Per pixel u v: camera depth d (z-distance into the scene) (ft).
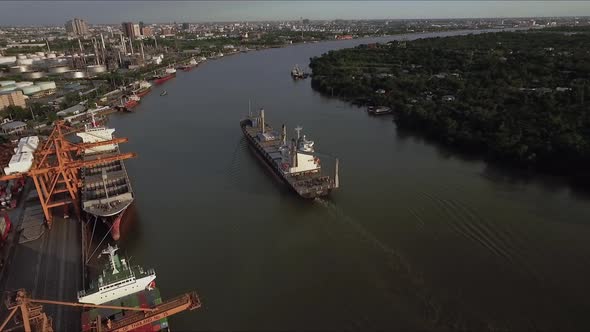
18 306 149.18
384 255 236.02
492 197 307.17
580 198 304.71
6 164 357.00
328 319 192.54
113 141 344.28
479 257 231.50
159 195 324.80
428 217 277.64
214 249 249.75
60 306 198.29
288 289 213.05
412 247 243.19
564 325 183.11
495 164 381.40
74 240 259.80
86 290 204.23
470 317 189.06
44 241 257.75
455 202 298.35
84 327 171.32
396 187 327.88
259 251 246.88
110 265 209.87
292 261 236.22
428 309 195.21
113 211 266.36
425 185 331.36
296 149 329.11
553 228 260.21
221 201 313.94
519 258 229.86
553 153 359.66
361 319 191.42
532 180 340.18
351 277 219.82
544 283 209.15
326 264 231.91
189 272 227.81
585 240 245.86
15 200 308.81
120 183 320.29
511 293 203.10
